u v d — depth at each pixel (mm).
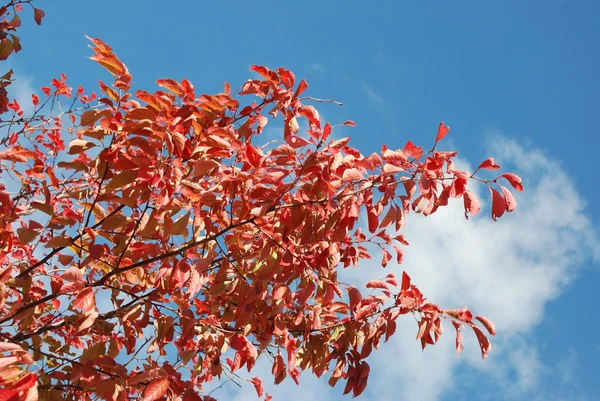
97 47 3438
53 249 3738
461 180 3236
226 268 3703
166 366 3500
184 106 3578
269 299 4219
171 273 3762
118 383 3365
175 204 3488
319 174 3301
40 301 3486
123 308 3879
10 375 2490
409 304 3678
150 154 3248
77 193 3652
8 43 4898
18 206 4188
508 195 3186
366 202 3379
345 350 4039
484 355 3578
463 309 3672
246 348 3789
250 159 3395
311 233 3490
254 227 3746
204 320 3869
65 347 4082
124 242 3668
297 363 4199
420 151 3273
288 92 4031
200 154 3570
